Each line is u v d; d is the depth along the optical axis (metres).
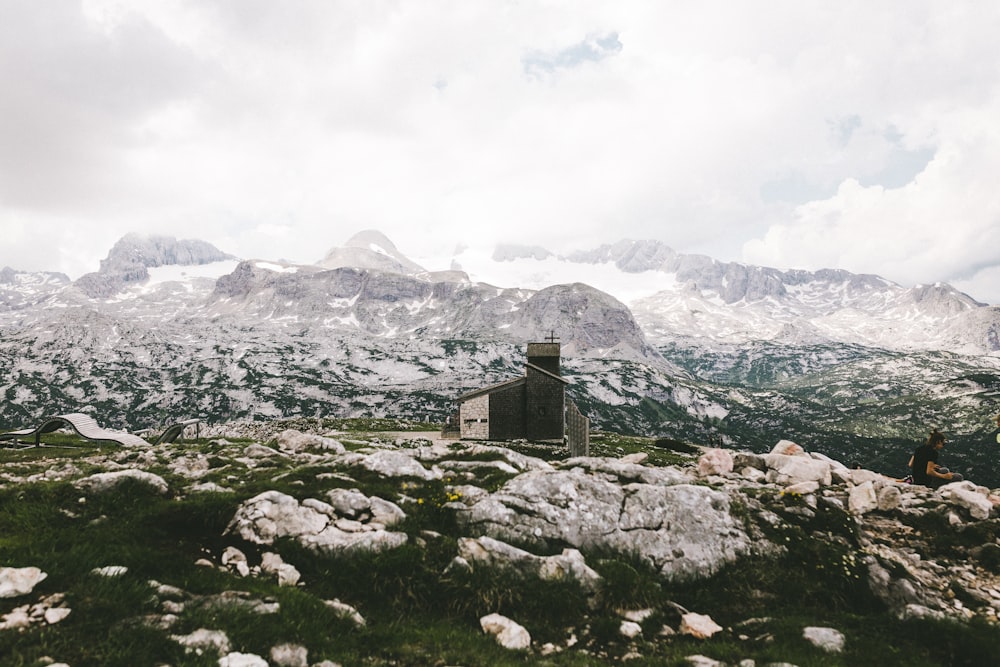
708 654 12.56
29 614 9.75
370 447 40.50
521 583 14.53
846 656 12.32
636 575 15.36
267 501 15.98
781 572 16.39
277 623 11.09
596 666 11.88
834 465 29.97
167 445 34.53
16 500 15.34
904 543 19.34
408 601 13.71
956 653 12.68
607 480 20.73
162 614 10.60
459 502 18.42
